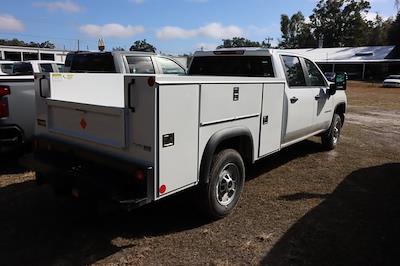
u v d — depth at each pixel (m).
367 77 55.59
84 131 3.76
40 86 4.28
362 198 4.95
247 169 6.24
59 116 4.06
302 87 5.92
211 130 3.79
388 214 4.43
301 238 3.80
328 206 4.65
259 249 3.58
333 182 5.61
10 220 4.11
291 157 7.08
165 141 3.24
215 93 3.75
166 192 3.33
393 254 3.52
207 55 6.11
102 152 3.60
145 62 8.47
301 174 6.00
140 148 3.26
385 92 29.95
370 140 8.98
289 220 4.22
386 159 7.05
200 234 3.86
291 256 3.47
